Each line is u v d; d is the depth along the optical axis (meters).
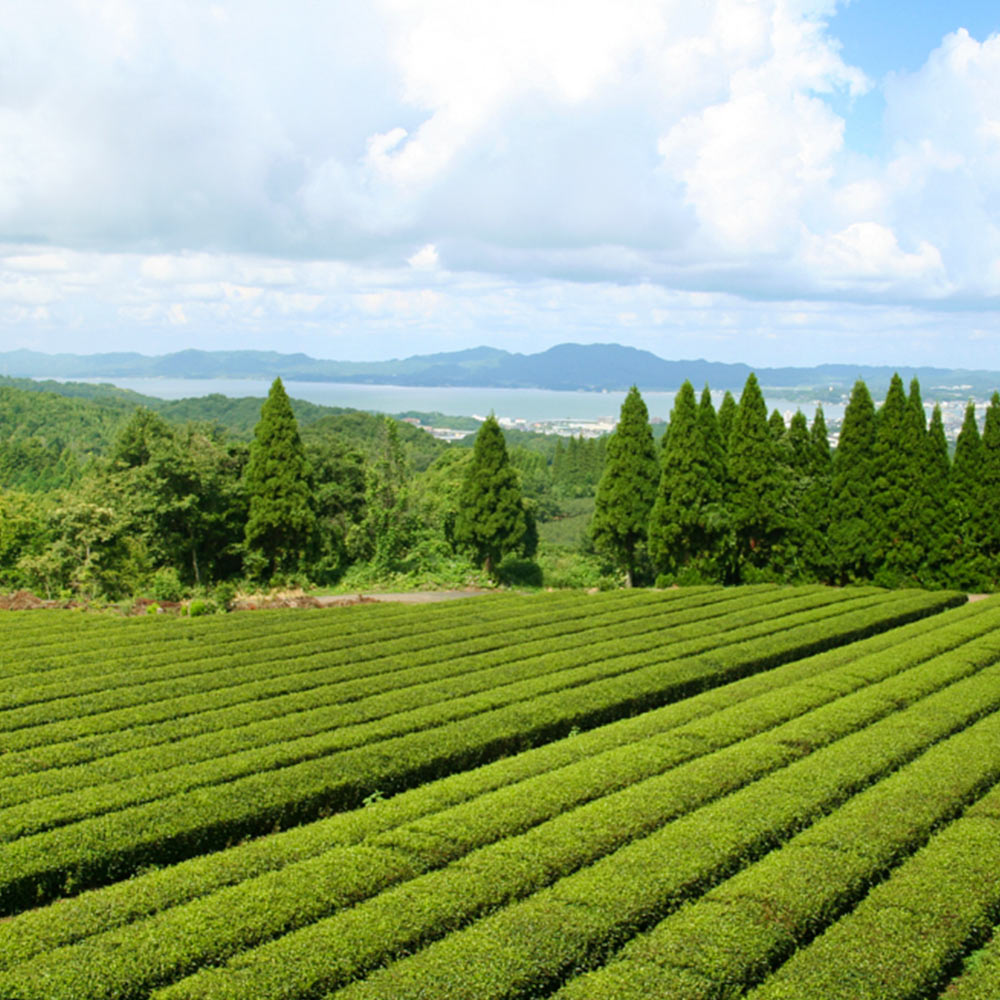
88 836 14.68
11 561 55.28
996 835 14.12
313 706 23.05
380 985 10.14
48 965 10.50
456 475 78.50
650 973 10.46
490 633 32.81
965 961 11.34
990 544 44.00
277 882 12.68
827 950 10.93
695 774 16.98
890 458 45.09
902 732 19.31
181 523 48.75
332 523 58.75
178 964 10.70
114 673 26.12
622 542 51.97
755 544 48.97
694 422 47.44
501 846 13.76
